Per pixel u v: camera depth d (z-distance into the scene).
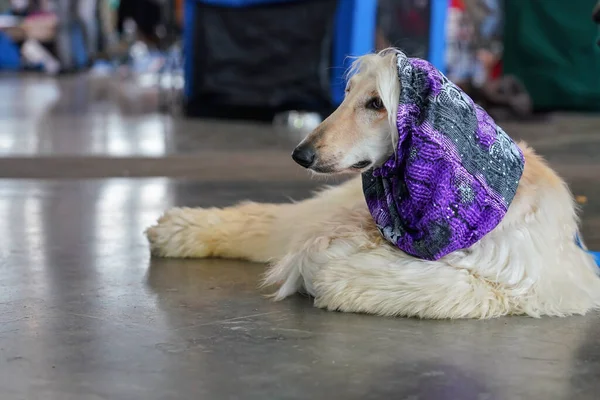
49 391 1.77
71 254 3.12
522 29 10.39
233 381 1.82
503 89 9.73
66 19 17.73
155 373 1.87
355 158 2.38
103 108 10.31
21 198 4.37
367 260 2.37
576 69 10.15
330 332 2.17
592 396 1.76
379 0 7.82
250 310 2.39
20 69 18.08
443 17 8.12
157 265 2.96
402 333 2.16
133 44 18.34
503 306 2.32
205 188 4.76
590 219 3.95
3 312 2.36
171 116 9.47
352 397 1.74
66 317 2.32
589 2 9.95
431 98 2.31
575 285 2.42
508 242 2.36
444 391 1.78
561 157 6.43
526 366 1.94
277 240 2.93
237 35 8.55
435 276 2.30
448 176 2.29
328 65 8.09
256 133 7.75
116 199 4.38
